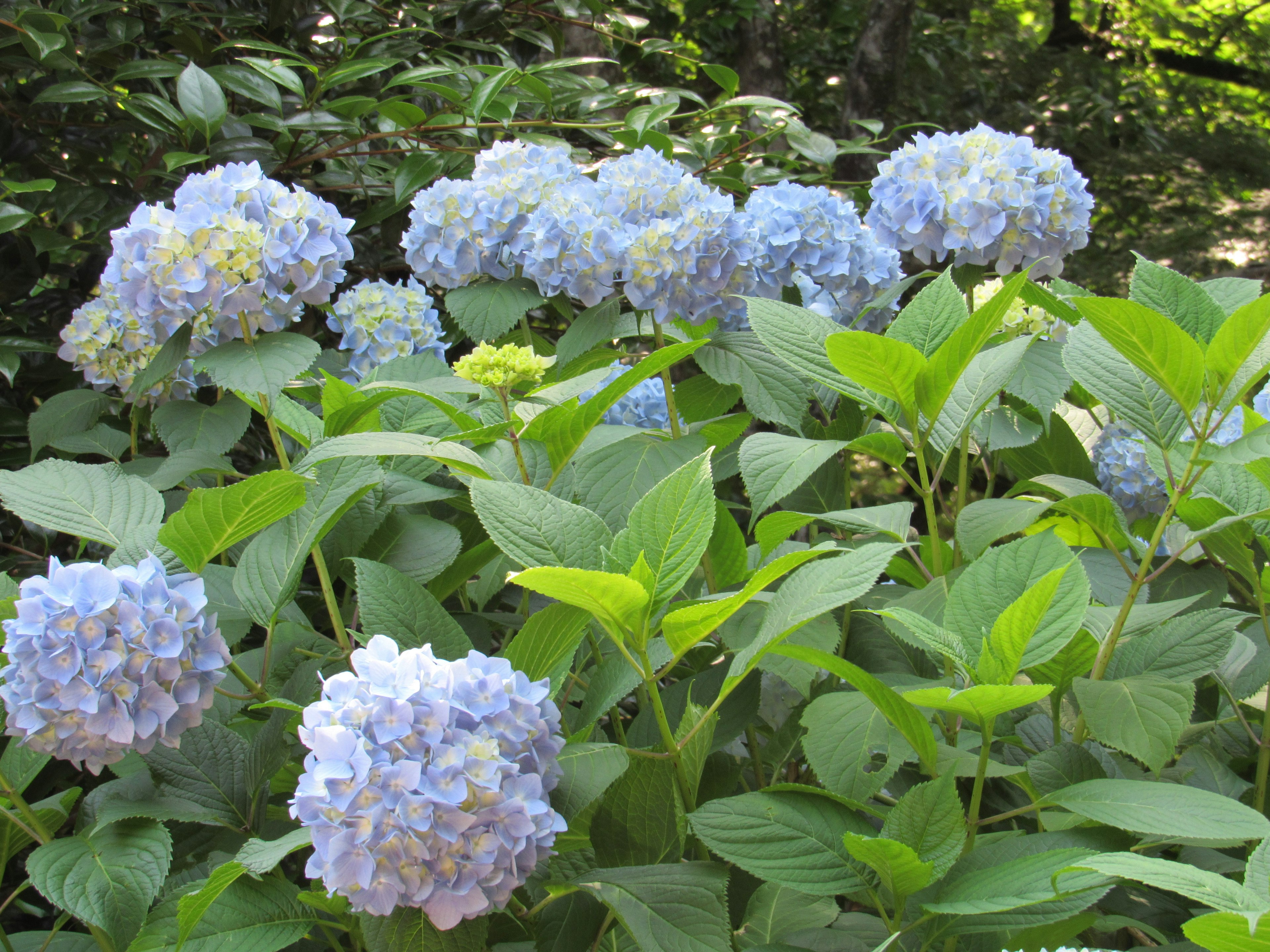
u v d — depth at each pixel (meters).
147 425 2.60
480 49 3.59
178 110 2.84
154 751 1.26
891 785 1.37
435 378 1.60
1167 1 12.16
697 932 0.96
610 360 1.95
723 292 1.89
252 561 1.35
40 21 2.70
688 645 1.02
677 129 3.96
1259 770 1.34
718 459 1.95
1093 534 1.61
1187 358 1.07
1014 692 0.92
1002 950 1.04
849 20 7.52
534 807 0.95
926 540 1.64
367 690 0.95
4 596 1.28
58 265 2.97
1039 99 9.09
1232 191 10.30
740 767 1.40
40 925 2.54
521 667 1.11
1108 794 0.96
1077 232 1.88
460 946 0.99
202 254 1.53
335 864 0.90
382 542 1.52
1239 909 0.65
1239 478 1.30
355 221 1.70
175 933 1.03
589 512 1.12
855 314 2.23
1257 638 1.57
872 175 6.41
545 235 1.81
